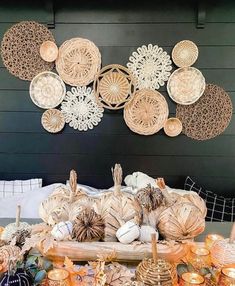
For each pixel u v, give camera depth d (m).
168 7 2.15
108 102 2.21
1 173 2.32
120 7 2.15
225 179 2.29
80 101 2.23
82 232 1.04
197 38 2.17
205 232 1.37
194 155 2.28
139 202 1.14
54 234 1.04
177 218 1.09
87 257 1.03
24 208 2.00
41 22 2.17
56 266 0.99
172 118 2.23
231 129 2.25
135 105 2.22
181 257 1.03
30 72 2.21
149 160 2.29
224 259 0.97
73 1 2.12
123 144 2.28
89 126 2.26
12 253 0.92
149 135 2.27
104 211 1.11
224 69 2.20
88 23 2.17
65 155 2.30
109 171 2.31
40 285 0.88
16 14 2.16
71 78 2.20
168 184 2.31
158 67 2.19
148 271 0.87
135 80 2.20
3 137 2.29
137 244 1.03
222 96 2.22
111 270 0.94
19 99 2.24
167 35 2.17
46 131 2.28
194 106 2.23
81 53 2.18
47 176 2.33
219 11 2.14
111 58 2.20
